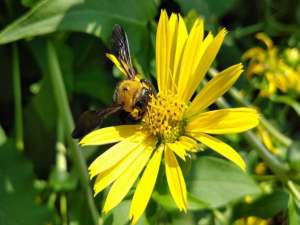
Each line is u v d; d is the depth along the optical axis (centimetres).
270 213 25
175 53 21
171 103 21
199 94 21
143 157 21
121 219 21
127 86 21
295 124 34
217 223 26
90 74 29
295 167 25
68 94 29
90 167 19
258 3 34
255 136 26
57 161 28
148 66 26
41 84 28
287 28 33
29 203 26
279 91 32
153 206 23
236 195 23
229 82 20
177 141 21
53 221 27
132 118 21
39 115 29
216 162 23
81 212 26
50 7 23
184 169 20
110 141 21
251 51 30
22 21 23
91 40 29
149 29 26
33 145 29
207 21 29
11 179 26
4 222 25
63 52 28
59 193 27
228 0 31
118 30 21
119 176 20
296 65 30
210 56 20
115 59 21
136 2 25
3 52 30
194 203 22
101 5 25
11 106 30
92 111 19
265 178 27
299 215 24
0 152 26
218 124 20
